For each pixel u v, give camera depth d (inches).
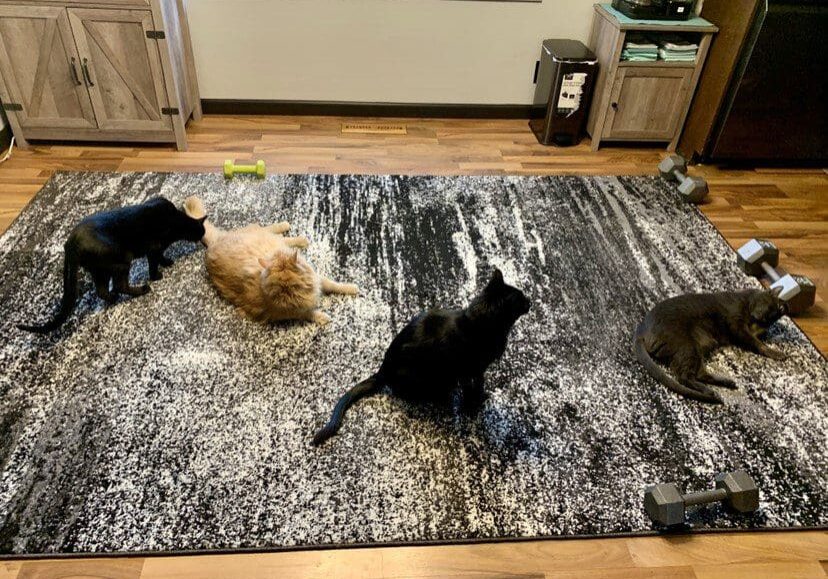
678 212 105.1
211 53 124.9
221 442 60.3
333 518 54.2
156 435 60.6
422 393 63.4
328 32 124.4
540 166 119.6
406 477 58.0
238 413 63.4
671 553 53.6
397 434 62.1
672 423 65.2
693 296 74.7
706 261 92.4
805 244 99.2
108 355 69.6
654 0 114.3
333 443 60.7
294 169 112.4
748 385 70.5
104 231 71.4
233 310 77.2
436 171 115.0
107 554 50.8
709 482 59.1
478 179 111.5
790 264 94.0
